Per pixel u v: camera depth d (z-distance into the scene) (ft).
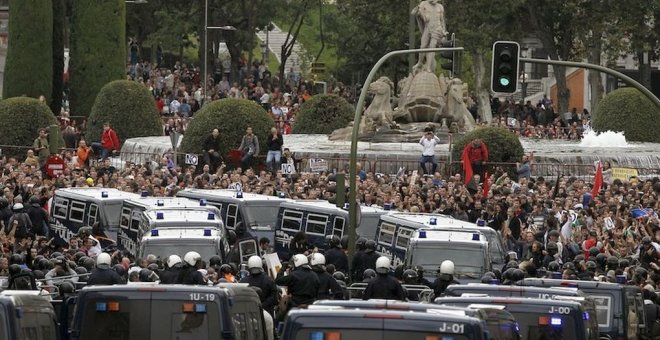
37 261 184.96
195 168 353.92
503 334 125.80
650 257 230.48
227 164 369.50
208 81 553.64
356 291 184.55
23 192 283.59
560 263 232.32
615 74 223.10
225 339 128.26
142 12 629.10
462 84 404.36
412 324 110.01
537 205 284.00
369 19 624.18
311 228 265.34
